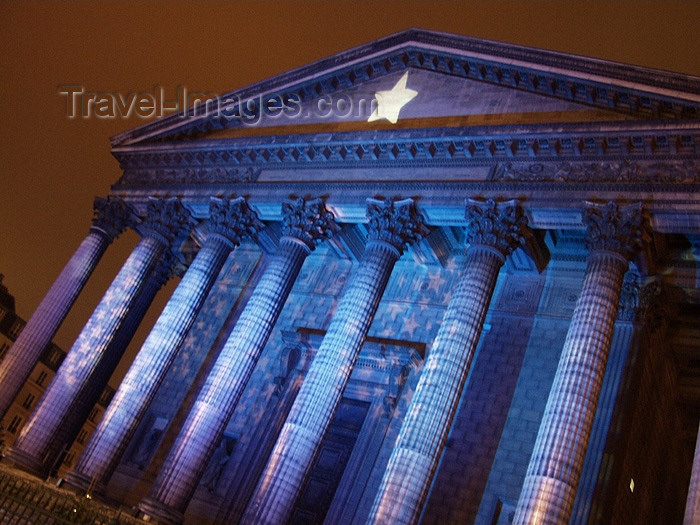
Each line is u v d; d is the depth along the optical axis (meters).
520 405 33.72
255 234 39.72
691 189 27.31
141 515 30.86
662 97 29.44
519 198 30.84
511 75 35.19
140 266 40.44
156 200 42.00
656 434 33.84
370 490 34.47
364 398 38.03
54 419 37.00
